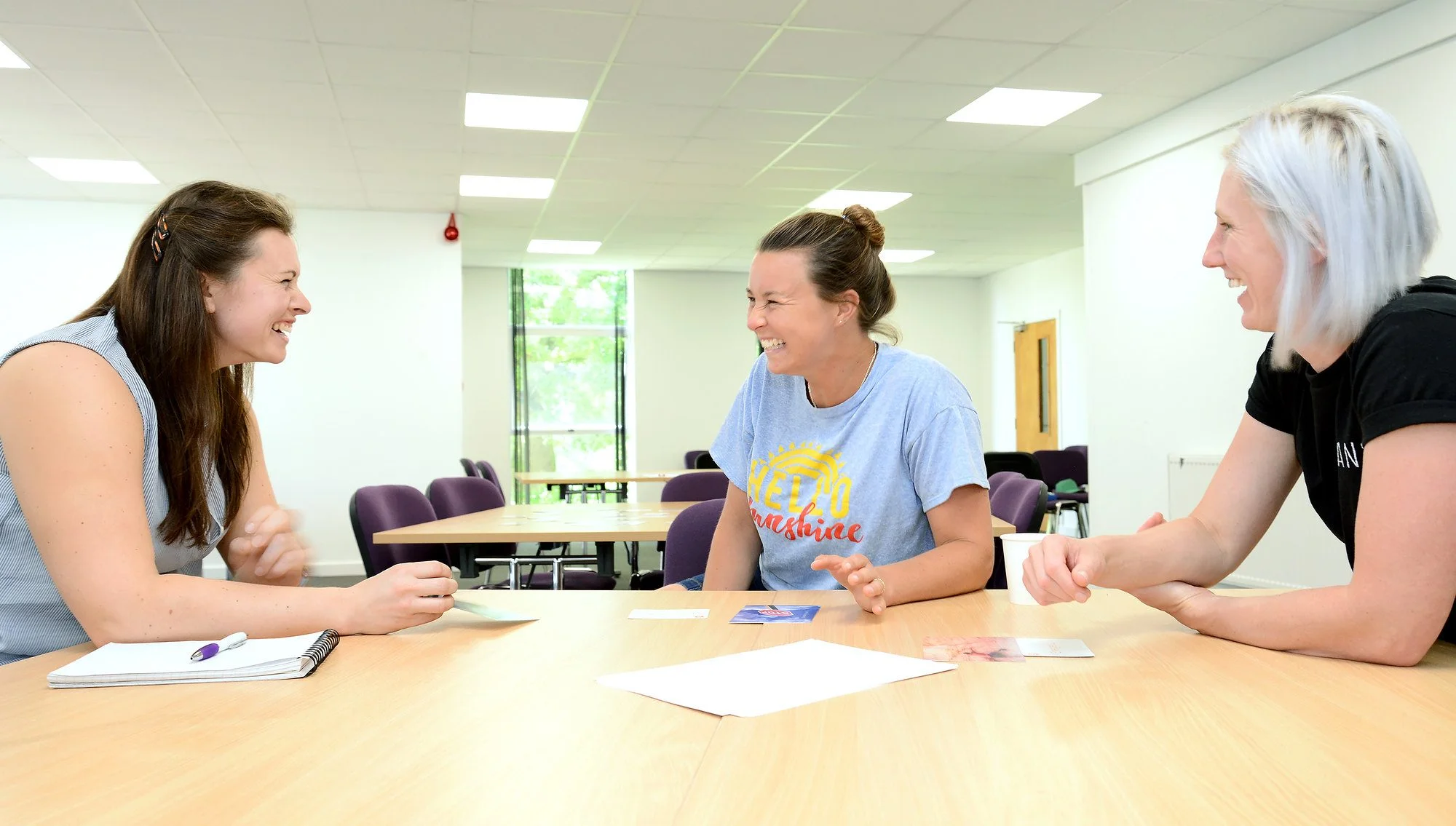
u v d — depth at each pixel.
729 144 6.54
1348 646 1.05
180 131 6.06
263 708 0.94
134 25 4.49
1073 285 10.73
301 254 8.11
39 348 1.26
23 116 5.75
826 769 0.74
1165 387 6.39
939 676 1.02
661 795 0.69
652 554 8.41
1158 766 0.73
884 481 1.73
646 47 4.84
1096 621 1.30
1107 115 6.16
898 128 6.26
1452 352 1.00
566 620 1.36
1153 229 6.39
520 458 11.66
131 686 1.03
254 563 1.55
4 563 1.32
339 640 1.23
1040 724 0.85
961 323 12.74
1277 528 5.44
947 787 0.70
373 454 8.14
